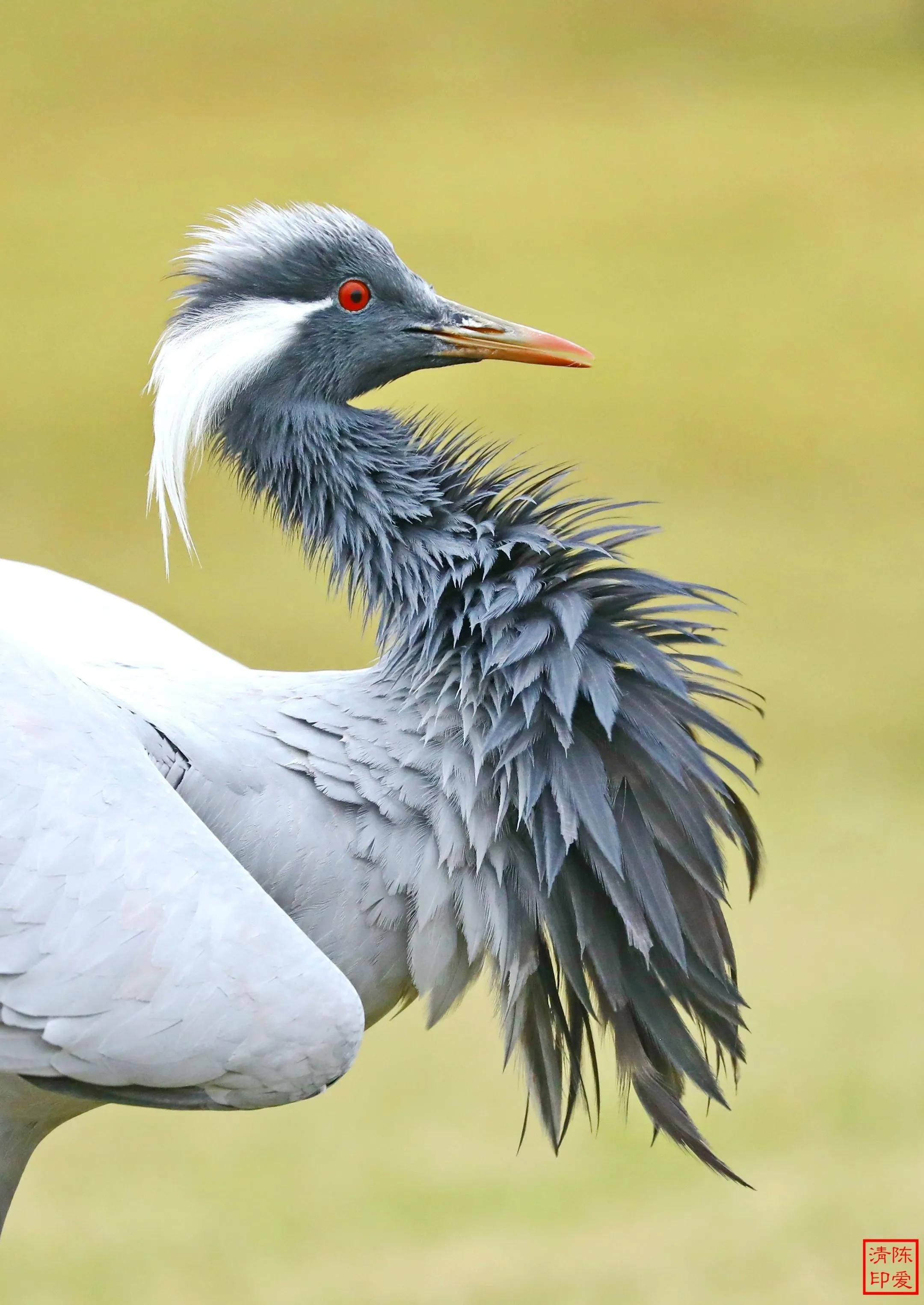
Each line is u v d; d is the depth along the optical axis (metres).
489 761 7.17
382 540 7.57
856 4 60.78
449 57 54.69
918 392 30.38
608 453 27.27
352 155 45.19
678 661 7.46
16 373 31.84
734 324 33.59
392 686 7.41
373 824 7.10
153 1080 6.55
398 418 7.94
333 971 6.64
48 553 23.84
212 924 6.52
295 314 7.79
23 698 6.78
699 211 40.88
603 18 58.75
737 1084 8.40
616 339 32.53
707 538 24.17
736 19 58.84
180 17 57.78
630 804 7.26
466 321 8.00
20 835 6.52
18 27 55.75
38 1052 6.52
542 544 7.34
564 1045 7.62
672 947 7.16
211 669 8.01
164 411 7.80
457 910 7.11
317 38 56.00
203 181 42.53
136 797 6.70
